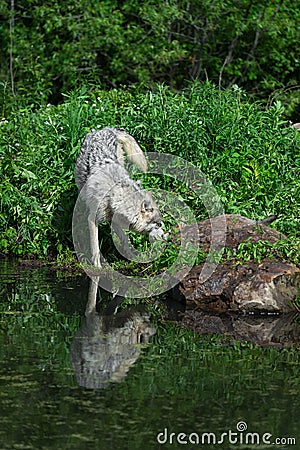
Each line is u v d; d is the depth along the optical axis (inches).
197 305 391.9
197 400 270.8
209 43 890.7
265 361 312.0
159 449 235.3
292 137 546.6
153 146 518.3
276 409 264.5
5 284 426.0
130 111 541.0
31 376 288.8
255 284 382.9
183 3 853.8
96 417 255.6
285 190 488.1
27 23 915.4
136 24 873.5
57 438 240.5
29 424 249.6
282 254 403.5
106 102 567.8
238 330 354.6
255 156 515.8
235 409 263.9
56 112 587.5
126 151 475.2
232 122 528.1
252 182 496.4
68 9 850.8
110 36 820.6
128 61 853.8
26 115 589.3
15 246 499.2
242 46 884.6
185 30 900.6
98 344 328.2
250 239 408.8
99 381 285.4
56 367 298.7
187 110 533.6
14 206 500.4
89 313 374.9
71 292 411.5
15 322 356.5
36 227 493.4
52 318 364.5
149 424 251.1
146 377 290.7
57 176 509.0
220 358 314.7
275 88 889.5
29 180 505.4
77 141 516.1
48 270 462.3
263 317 376.5
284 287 387.2
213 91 565.6
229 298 385.4
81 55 821.2
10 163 520.7
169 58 828.0
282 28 847.1
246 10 863.1
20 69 863.1
